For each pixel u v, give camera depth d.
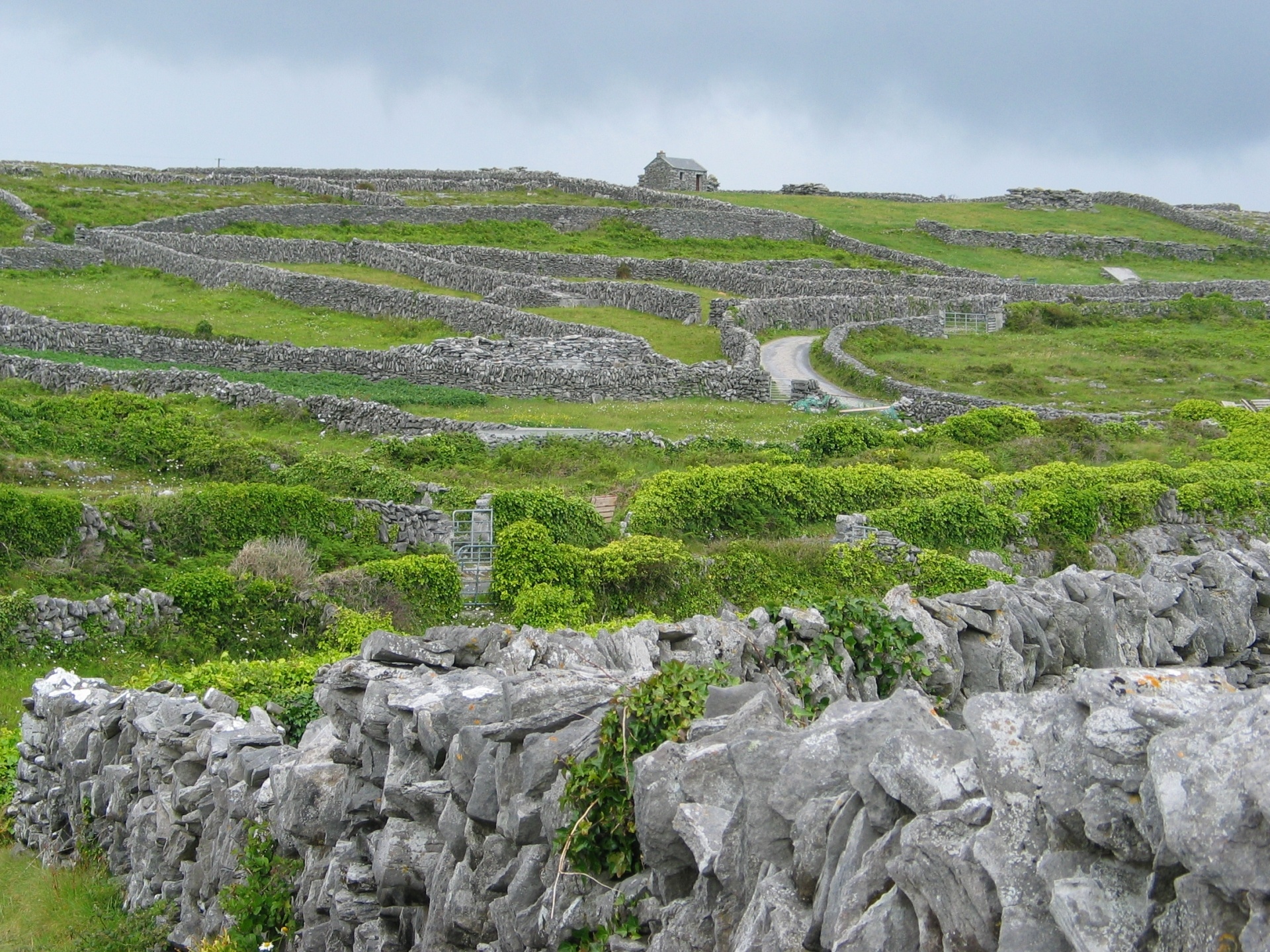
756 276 77.12
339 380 51.94
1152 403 53.72
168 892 12.37
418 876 9.30
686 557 28.75
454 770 8.92
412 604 27.41
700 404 51.19
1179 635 12.73
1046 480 34.88
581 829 7.74
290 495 30.47
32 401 41.94
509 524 30.25
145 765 13.48
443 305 64.75
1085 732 5.11
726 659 10.48
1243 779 4.36
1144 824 4.77
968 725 5.68
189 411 42.12
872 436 42.69
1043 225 110.62
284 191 101.88
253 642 25.28
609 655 11.00
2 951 12.30
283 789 10.75
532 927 7.96
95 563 27.47
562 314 68.38
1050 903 5.03
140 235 79.06
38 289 68.88
